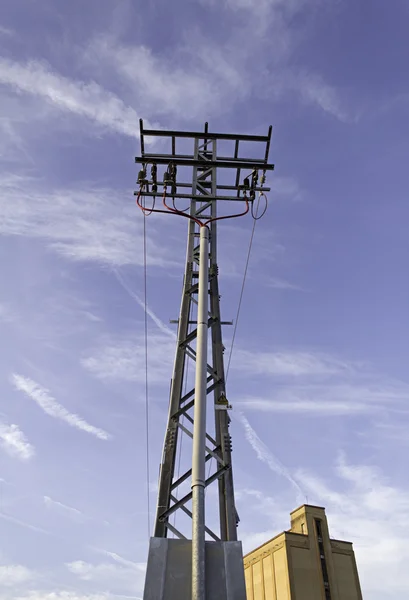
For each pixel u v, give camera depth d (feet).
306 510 196.85
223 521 34.83
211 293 41.88
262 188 45.78
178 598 21.21
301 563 182.60
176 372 38.27
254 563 199.00
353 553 194.70
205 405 24.95
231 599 21.15
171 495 34.53
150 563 21.98
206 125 46.78
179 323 40.40
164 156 46.11
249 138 46.73
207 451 35.81
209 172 46.57
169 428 36.22
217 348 39.86
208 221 42.47
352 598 182.60
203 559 21.30
